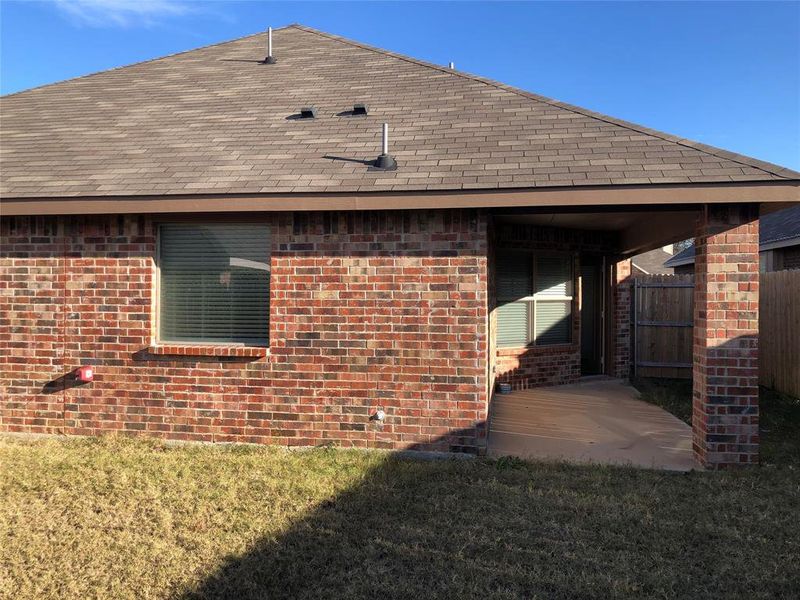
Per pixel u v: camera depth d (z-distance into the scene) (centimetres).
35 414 671
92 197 610
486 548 391
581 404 859
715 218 552
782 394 962
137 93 920
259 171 634
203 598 330
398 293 611
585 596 335
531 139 651
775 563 371
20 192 626
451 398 602
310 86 894
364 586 341
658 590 338
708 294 553
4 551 384
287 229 630
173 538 405
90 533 411
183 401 647
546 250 973
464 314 600
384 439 614
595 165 577
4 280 675
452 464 563
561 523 432
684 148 594
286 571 359
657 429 718
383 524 427
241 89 904
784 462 579
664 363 1138
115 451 601
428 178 584
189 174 639
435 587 342
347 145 682
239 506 459
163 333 677
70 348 666
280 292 631
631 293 1154
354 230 619
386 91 846
